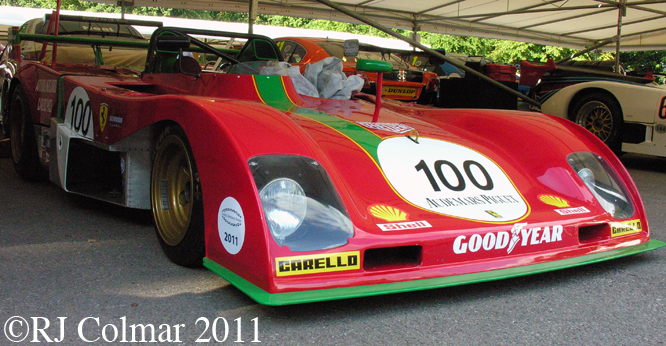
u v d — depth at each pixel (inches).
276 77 99.0
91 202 125.1
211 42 357.1
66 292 69.9
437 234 65.7
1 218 108.3
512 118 99.2
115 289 71.0
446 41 917.2
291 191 62.3
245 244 60.8
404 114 108.7
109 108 96.4
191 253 75.3
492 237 69.3
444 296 71.2
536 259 72.3
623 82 210.4
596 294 73.0
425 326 62.0
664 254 91.7
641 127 201.0
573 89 222.4
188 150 74.2
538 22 506.0
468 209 72.7
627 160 239.5
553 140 91.5
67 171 110.6
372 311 65.8
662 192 162.7
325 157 70.8
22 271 77.6
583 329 62.4
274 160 64.0
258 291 58.0
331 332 59.9
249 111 72.0
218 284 73.2
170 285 72.6
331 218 62.9
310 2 434.9
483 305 68.5
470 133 98.1
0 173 157.9
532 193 82.0
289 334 59.1
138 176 94.1
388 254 67.0
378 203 68.3
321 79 112.3
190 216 74.0
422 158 80.5
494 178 82.2
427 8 464.8
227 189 64.0
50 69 130.2
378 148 79.5
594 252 77.7
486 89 208.5
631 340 60.0
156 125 84.1
